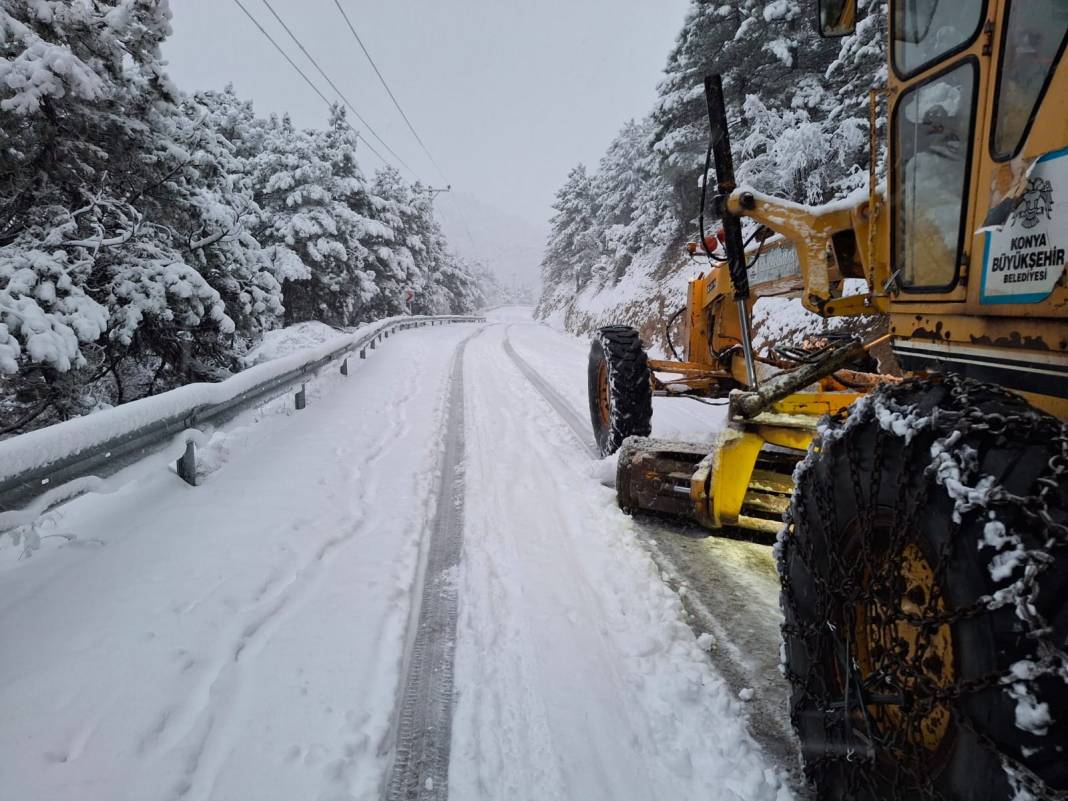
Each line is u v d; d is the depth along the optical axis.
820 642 1.79
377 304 35.97
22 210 8.76
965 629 1.26
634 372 5.12
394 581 3.39
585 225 48.50
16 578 3.06
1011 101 1.57
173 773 2.03
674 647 2.79
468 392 9.70
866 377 4.62
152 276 8.96
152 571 3.29
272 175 26.16
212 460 5.15
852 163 12.62
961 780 1.26
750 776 2.06
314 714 2.35
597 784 2.06
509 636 2.90
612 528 4.05
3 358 6.27
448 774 2.11
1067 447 1.21
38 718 2.20
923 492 1.39
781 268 4.51
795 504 1.93
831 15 2.52
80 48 8.27
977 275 1.72
